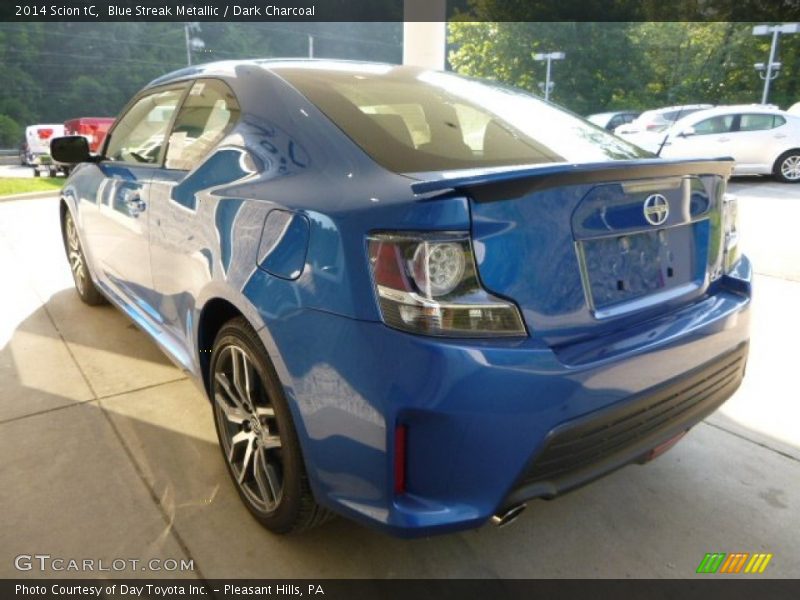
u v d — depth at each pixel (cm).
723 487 215
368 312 135
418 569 176
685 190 170
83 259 372
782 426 256
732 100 2331
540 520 198
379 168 153
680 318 167
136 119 293
